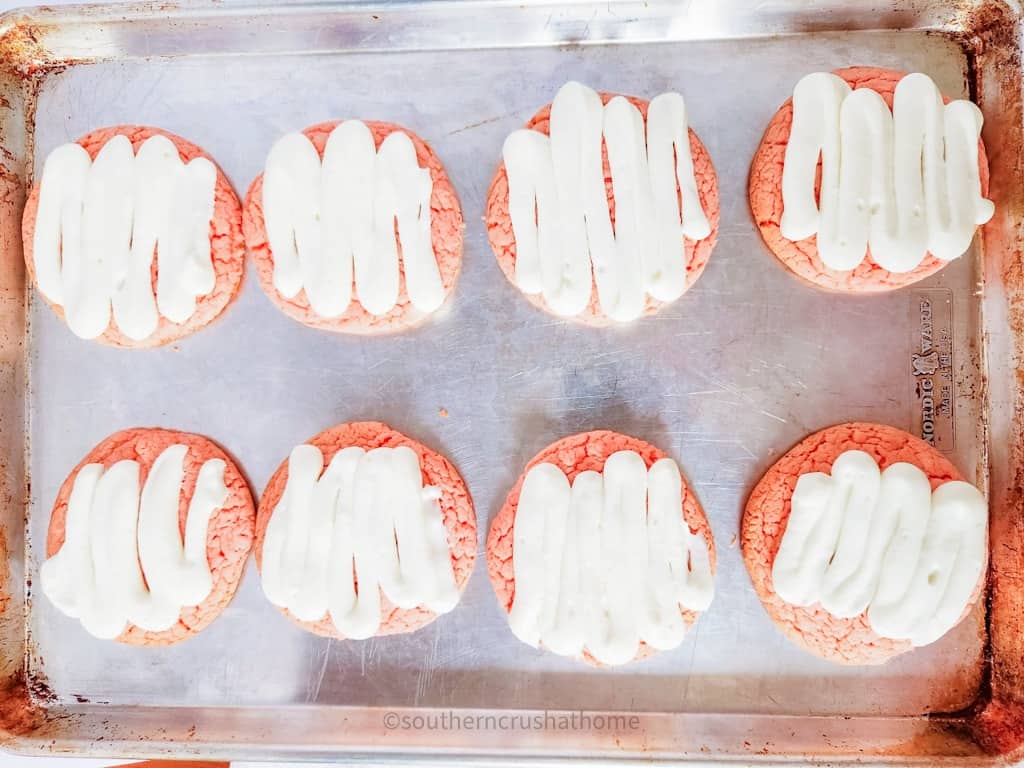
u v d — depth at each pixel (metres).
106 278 0.31
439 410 0.33
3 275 0.33
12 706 0.32
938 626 0.29
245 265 0.33
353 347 0.34
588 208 0.30
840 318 0.33
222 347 0.34
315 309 0.31
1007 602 0.31
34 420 0.34
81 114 0.34
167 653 0.33
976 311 0.32
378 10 0.32
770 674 0.32
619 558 0.30
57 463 0.33
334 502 0.31
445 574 0.31
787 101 0.32
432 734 0.32
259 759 0.30
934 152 0.30
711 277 0.33
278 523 0.31
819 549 0.30
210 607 0.31
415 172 0.31
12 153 0.34
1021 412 0.31
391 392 0.33
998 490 0.32
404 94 0.34
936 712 0.32
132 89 0.34
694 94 0.33
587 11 0.32
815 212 0.30
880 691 0.32
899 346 0.33
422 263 0.31
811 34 0.33
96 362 0.34
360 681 0.33
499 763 0.30
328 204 0.31
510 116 0.33
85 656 0.33
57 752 0.31
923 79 0.31
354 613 0.30
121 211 0.31
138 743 0.31
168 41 0.33
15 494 0.33
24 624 0.33
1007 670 0.31
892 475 0.30
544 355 0.33
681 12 0.32
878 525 0.30
